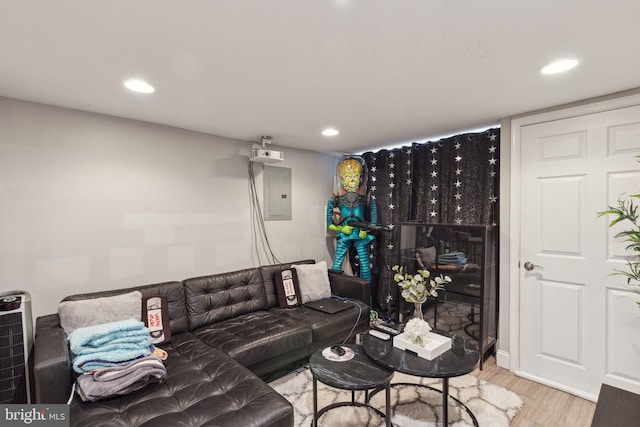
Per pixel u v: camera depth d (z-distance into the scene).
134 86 1.79
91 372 1.47
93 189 2.25
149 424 1.28
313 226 3.80
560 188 2.18
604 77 1.70
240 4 1.06
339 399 2.07
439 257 2.92
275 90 1.86
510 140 2.40
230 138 3.03
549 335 2.24
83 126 2.21
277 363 2.21
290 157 3.55
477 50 1.40
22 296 1.70
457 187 2.92
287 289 2.90
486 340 2.56
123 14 1.12
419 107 2.18
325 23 1.18
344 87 1.82
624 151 1.92
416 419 1.85
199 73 1.62
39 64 1.51
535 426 1.81
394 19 1.16
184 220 2.71
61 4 1.05
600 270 2.02
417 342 1.80
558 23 1.18
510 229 2.41
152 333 2.05
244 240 3.14
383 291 3.54
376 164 3.67
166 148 2.60
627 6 1.07
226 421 1.32
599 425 1.18
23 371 1.62
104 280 2.30
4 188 1.93
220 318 2.51
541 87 1.83
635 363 1.91
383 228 3.42
